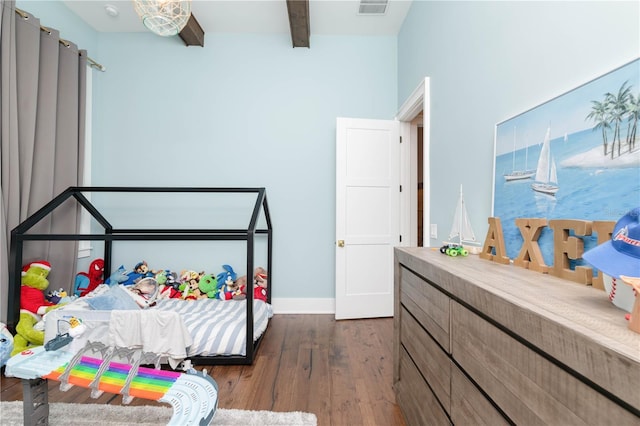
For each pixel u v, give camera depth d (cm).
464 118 171
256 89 320
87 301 200
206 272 320
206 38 319
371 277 300
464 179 171
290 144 322
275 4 276
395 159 306
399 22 300
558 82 102
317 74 321
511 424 69
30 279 220
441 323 107
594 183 87
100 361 136
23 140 226
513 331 67
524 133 118
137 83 319
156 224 321
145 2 160
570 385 53
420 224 407
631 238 65
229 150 321
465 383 90
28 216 234
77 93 277
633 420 42
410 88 275
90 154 313
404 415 146
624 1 80
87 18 297
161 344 186
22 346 196
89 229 313
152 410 152
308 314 314
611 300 65
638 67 75
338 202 295
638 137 75
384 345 234
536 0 113
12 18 214
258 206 229
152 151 320
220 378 185
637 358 41
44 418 138
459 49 177
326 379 184
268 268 302
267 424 142
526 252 109
